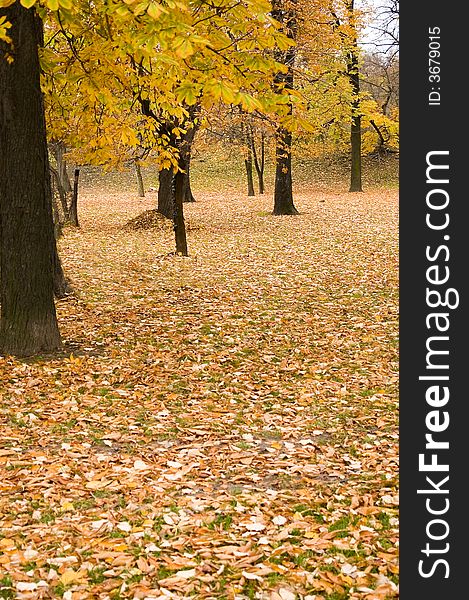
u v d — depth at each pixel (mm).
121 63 8406
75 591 3645
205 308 11242
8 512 4652
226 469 5453
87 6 7414
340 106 30203
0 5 5176
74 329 9898
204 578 3764
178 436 6148
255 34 5898
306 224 22359
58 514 4629
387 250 16625
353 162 35656
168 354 8688
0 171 8359
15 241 8406
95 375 7863
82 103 9547
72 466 5445
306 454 5680
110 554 4023
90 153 10414
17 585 3686
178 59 5922
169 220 23797
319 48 17484
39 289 8570
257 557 4004
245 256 16656
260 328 10008
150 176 48000
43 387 7422
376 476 5242
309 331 9844
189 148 16141
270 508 4723
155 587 3721
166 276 14289
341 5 21266
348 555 4062
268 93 6406
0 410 6715
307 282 13328
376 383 7578
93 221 26562
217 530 4387
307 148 34969
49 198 8633
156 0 4441
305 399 7117
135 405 6973
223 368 8211
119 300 11961
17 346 8500
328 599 3576
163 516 4582
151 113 10375
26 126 8203
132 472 5328
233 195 38719
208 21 5941
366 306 11289
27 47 7949
